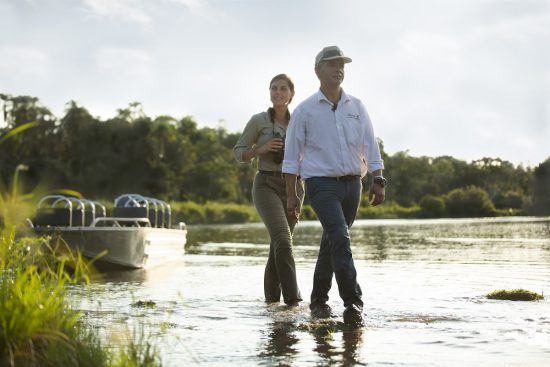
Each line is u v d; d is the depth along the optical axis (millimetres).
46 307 2926
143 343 3592
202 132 126562
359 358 3326
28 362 2678
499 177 128875
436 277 7691
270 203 5961
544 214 68562
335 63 5188
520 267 8875
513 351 3475
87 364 2754
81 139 94125
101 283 7211
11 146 69062
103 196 87250
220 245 16141
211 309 5219
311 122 5168
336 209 5012
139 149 95312
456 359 3287
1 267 3186
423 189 126500
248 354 3428
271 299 5797
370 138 5340
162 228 10008
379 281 7270
